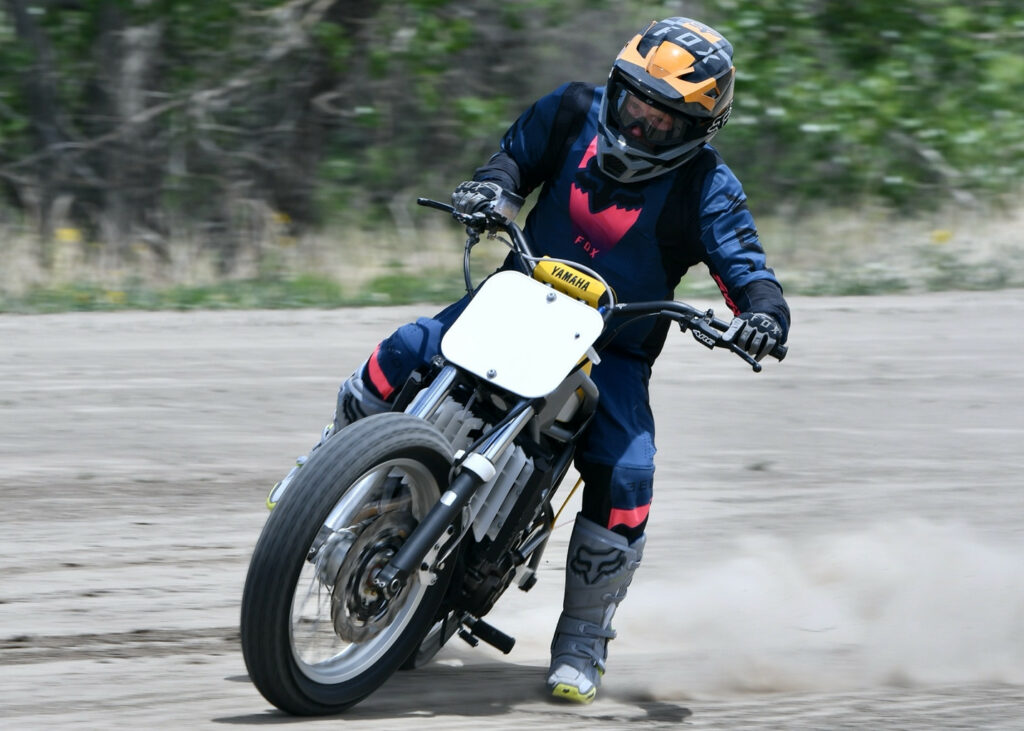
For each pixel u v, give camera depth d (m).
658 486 23.88
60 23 45.44
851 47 53.59
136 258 42.34
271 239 44.34
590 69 50.34
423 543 12.80
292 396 27.84
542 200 15.66
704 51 14.45
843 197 50.59
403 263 42.38
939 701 15.34
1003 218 49.81
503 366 13.47
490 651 17.06
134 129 45.22
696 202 14.82
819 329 35.47
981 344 34.28
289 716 13.45
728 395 29.53
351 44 48.22
